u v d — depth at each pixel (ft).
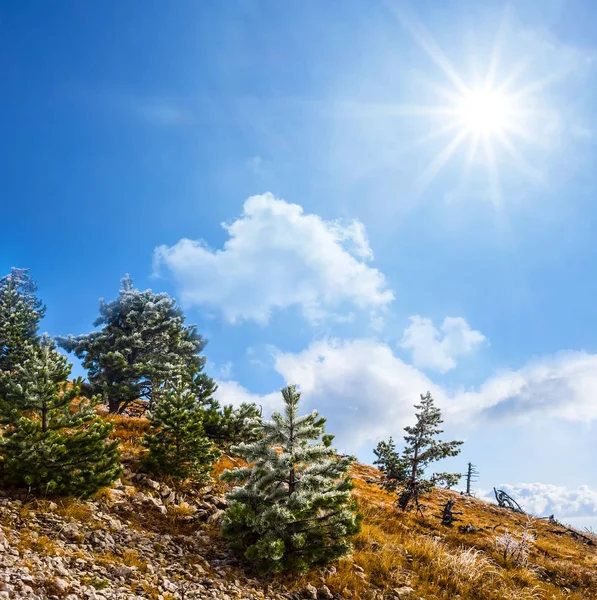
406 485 70.79
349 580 30.27
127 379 80.12
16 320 79.41
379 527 48.29
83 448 31.35
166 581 23.38
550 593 41.34
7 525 24.29
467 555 41.29
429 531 57.21
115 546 25.90
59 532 25.25
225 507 37.99
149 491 36.32
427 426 73.00
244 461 54.95
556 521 114.32
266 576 28.12
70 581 20.29
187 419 41.57
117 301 89.51
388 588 31.22
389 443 74.59
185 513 34.58
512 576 42.78
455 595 33.27
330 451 31.27
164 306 92.12
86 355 81.82
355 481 97.45
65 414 33.83
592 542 94.99
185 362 92.48
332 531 30.45
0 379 39.42
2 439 29.68
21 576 19.12
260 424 32.14
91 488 31.07
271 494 30.50
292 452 30.78
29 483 28.50
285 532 29.40
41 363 34.14
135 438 51.01
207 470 42.39
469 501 114.62
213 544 30.89
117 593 20.61
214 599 23.16
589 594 45.88
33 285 98.89
